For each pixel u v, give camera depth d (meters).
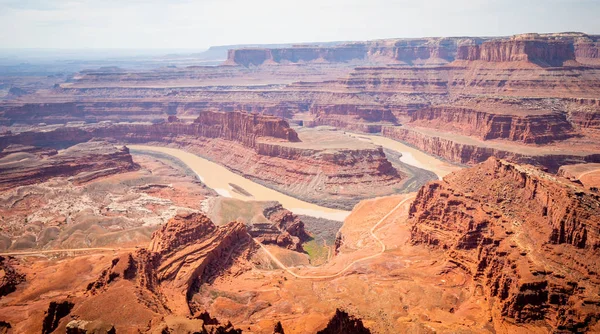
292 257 142.62
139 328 76.81
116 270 99.62
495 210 116.69
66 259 137.88
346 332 77.12
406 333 89.44
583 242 92.56
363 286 109.44
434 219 130.88
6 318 96.50
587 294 83.56
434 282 108.38
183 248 120.81
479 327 88.62
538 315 85.06
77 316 81.56
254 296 107.25
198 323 70.50
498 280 93.69
